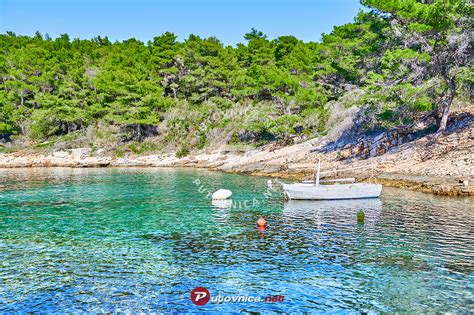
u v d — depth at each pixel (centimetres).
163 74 10306
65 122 9700
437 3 3922
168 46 10175
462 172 3600
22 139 9362
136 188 4144
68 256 1855
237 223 2477
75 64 10425
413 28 4053
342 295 1445
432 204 2945
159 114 8919
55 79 10156
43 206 3105
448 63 4266
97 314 1320
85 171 6347
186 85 9688
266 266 1716
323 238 2116
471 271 1642
